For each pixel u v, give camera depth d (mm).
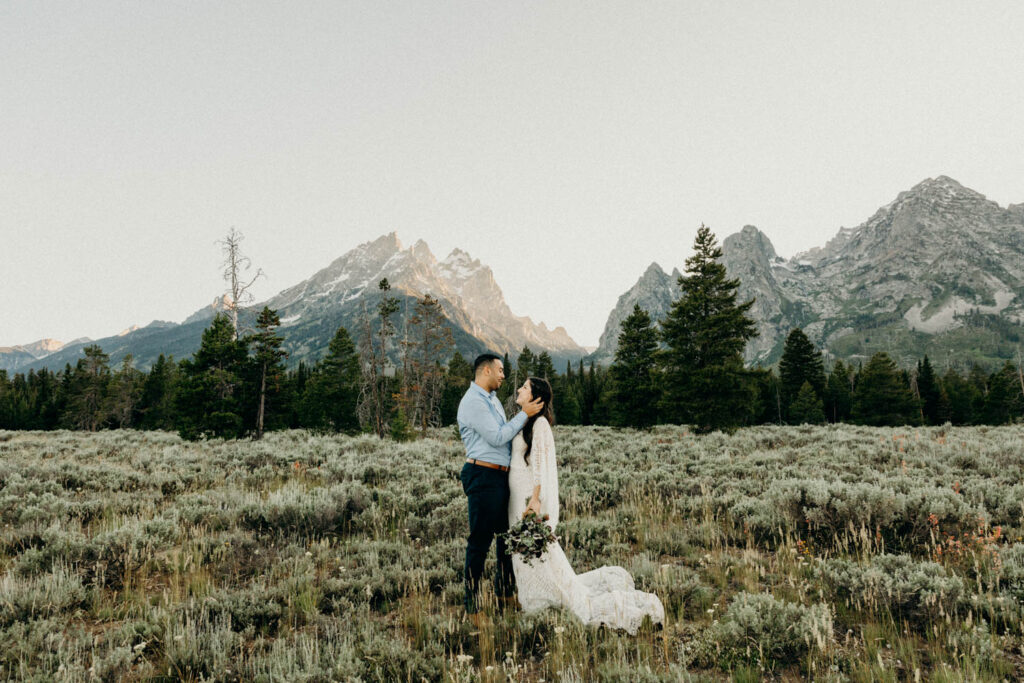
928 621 3771
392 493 7988
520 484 4328
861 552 5262
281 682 2900
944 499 5633
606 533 6332
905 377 69688
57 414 62062
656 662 3318
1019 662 3115
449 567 4953
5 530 5660
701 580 4816
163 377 62594
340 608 4160
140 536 5203
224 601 4098
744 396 26922
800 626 3428
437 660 3225
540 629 3738
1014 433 16797
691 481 8727
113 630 3674
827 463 10500
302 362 67750
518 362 70062
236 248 33656
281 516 6348
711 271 30250
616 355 34938
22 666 2975
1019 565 4461
